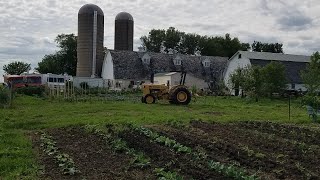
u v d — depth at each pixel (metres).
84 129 16.81
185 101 32.53
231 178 9.29
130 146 12.91
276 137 15.33
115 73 60.59
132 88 55.62
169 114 23.41
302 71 43.03
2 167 10.09
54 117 21.86
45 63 89.88
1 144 13.09
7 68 92.75
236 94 50.28
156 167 10.31
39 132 16.44
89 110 25.78
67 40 90.44
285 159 11.47
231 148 12.59
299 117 23.09
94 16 65.62
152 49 101.06
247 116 23.19
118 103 32.25
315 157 11.77
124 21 72.12
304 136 15.79
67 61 91.50
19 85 52.44
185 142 13.52
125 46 72.31
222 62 67.69
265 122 19.92
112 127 16.98
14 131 16.61
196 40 98.81
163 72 61.66
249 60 56.09
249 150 12.16
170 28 100.62
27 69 94.12
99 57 66.81
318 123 20.66
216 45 97.38
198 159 11.07
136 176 9.57
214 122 19.69
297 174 9.89
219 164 10.09
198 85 59.16
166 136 14.69
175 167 10.18
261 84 40.62
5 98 28.17
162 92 33.84
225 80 61.16
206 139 14.30
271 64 42.69
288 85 49.59
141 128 16.23
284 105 33.69
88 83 60.25
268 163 10.86
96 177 9.46
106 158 11.44
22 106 28.89
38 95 43.31
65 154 11.49
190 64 65.88
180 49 100.56
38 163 10.68
